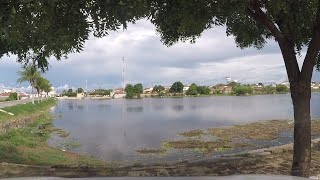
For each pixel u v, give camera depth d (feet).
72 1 20.86
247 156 43.27
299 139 31.27
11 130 113.70
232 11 25.46
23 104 231.50
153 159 78.23
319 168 37.32
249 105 307.99
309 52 30.45
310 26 32.19
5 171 35.42
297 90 31.09
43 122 180.86
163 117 208.13
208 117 197.98
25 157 63.00
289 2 27.09
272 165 39.37
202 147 93.56
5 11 19.12
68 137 120.26
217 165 38.68
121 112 267.59
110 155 84.53
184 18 26.20
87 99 634.43
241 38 39.27
